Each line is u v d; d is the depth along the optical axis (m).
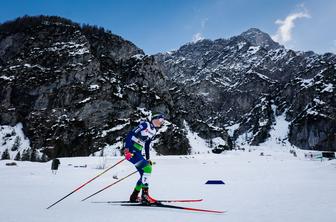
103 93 104.38
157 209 5.46
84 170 22.66
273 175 18.33
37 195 7.48
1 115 94.69
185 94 161.38
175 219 4.54
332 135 157.12
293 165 35.59
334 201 6.56
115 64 133.25
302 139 168.25
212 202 6.60
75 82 103.31
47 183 11.34
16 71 103.88
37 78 101.12
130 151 6.08
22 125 95.19
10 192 8.01
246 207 5.86
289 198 7.14
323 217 4.82
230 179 15.23
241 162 52.84
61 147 90.81
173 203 6.43
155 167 33.31
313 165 33.81
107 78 114.19
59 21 137.12
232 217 4.78
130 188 10.05
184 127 137.88
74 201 6.57
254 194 8.12
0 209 5.28
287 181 13.06
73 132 94.25
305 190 8.95
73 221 4.31
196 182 12.91
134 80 127.88
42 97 97.94
